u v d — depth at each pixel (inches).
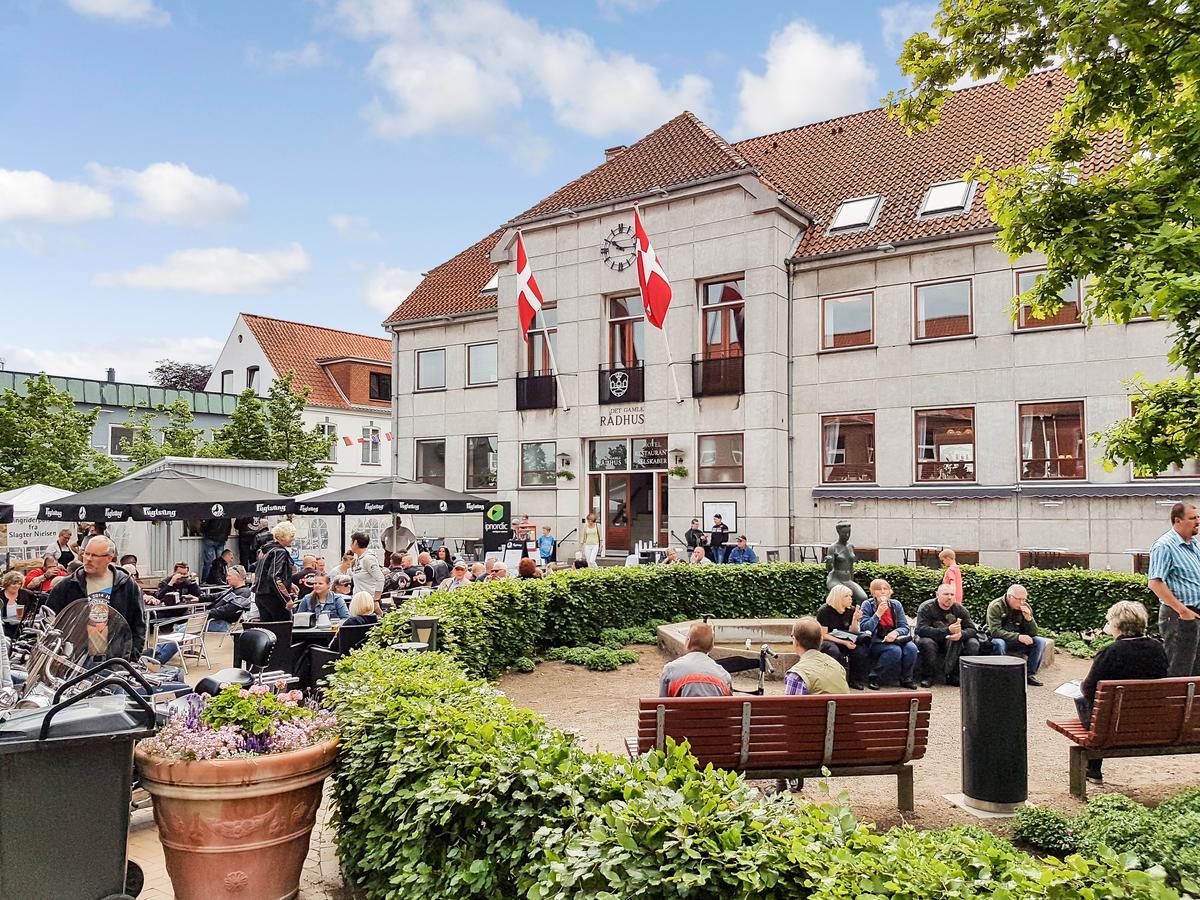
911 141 901.2
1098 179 236.8
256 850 166.6
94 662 203.3
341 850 181.8
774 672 426.3
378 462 1502.2
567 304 940.0
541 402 952.9
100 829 145.6
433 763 156.6
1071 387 702.5
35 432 896.9
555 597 508.1
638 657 486.3
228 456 1067.9
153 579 713.0
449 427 1091.9
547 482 950.4
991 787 231.5
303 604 421.4
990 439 733.9
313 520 1048.2
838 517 799.7
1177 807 195.3
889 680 409.1
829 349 813.9
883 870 103.5
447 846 149.2
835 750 225.8
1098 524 679.1
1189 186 207.6
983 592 571.5
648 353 884.0
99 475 906.1
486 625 414.0
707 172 856.3
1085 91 226.4
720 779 133.6
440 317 1089.4
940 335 764.0
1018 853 125.8
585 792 133.8
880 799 246.4
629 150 998.4
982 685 233.9
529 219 962.7
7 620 409.4
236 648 328.8
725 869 108.8
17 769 138.7
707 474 847.7
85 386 1233.4
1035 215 233.0
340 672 243.9
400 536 689.6
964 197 777.6
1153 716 239.8
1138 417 235.5
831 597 412.5
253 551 822.5
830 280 816.9
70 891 142.4
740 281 843.4
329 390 1477.6
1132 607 250.5
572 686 417.4
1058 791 252.4
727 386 832.3
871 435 795.4
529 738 154.8
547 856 121.4
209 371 2059.5
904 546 763.4
